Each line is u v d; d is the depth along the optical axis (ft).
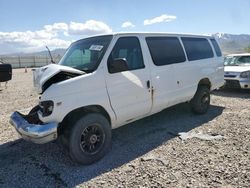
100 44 13.79
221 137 15.47
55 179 11.37
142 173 11.49
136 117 14.89
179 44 18.08
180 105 23.25
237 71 29.63
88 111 12.72
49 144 15.42
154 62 15.51
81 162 12.40
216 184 10.30
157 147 14.40
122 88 13.55
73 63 14.12
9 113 23.36
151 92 15.12
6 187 10.84
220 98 27.73
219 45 22.90
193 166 11.89
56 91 11.34
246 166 11.66
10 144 15.66
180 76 17.48
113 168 12.14
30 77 64.69
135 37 14.85
